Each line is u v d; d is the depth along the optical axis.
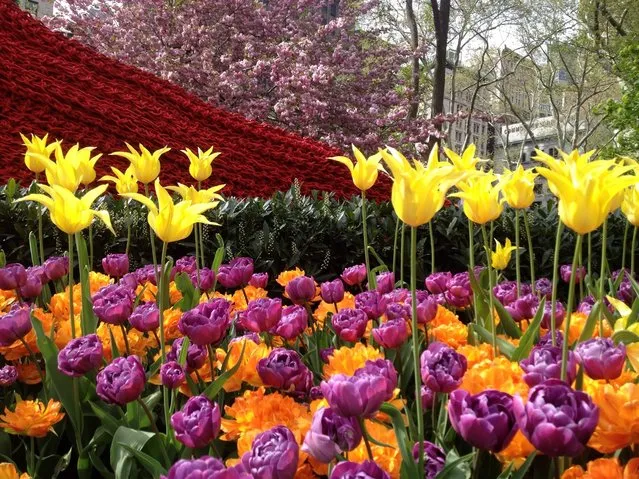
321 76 14.28
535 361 1.12
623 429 0.89
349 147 15.03
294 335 1.51
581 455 1.05
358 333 1.48
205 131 6.33
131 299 1.67
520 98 41.94
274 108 14.40
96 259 3.35
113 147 5.36
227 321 1.32
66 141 5.18
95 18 16.91
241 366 1.32
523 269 4.11
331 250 3.95
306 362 1.59
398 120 16.33
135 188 2.06
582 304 1.86
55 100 5.50
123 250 3.46
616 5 22.97
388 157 1.03
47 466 1.34
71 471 1.37
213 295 2.03
